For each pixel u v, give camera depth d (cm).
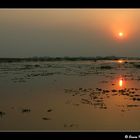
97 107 820
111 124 644
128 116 723
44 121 687
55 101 884
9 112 770
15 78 1370
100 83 1252
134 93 1034
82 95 988
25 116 730
